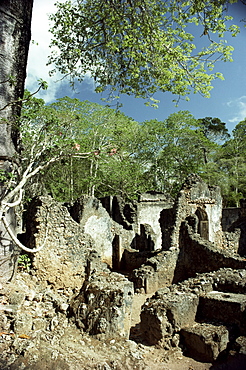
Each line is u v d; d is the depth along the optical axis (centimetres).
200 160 3441
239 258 1026
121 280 691
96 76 1212
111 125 2875
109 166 2833
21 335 510
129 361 504
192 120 3288
